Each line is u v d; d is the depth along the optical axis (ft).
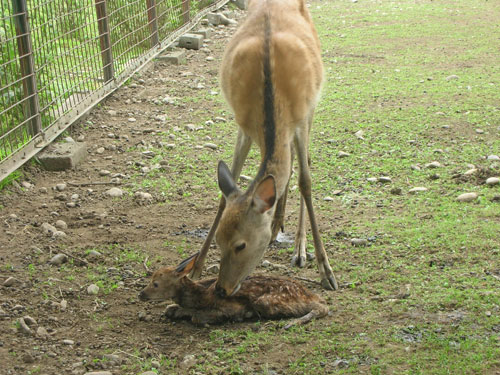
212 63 25.85
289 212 15.90
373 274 13.97
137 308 13.48
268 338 12.73
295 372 12.19
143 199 16.20
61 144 17.71
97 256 14.51
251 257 12.73
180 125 19.45
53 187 16.56
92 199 16.22
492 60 25.70
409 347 12.49
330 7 37.60
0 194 16.08
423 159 17.52
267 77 13.34
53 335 12.89
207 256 14.67
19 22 16.88
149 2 24.71
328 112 20.12
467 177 16.60
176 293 13.14
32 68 17.11
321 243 13.89
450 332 12.70
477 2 37.99
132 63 23.16
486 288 13.46
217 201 16.25
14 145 16.97
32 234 15.05
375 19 33.86
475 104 20.35
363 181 16.78
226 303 13.12
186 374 12.25
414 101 20.93
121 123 19.42
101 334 12.94
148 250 14.76
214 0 33.86
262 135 13.30
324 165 17.48
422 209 15.62
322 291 13.73
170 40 27.02
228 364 12.35
